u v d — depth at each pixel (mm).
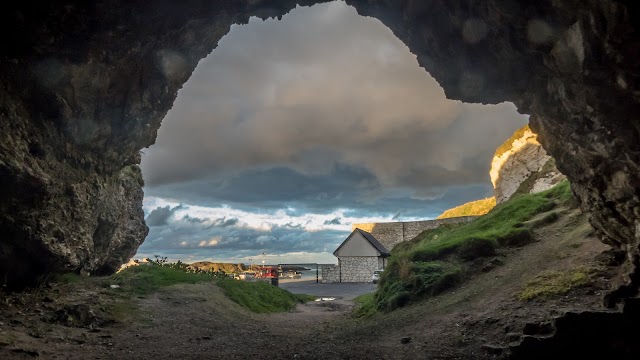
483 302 10938
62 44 9875
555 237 14148
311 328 13156
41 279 12258
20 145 10383
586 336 7008
